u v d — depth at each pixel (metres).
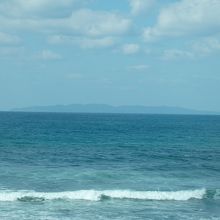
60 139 61.19
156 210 22.08
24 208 21.59
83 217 20.23
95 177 30.48
